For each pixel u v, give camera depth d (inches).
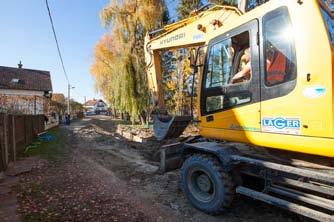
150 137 555.8
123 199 223.1
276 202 165.2
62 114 1472.7
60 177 287.9
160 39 320.5
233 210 198.8
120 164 354.0
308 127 147.4
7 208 201.0
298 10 154.7
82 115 2054.6
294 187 170.1
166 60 918.4
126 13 863.7
